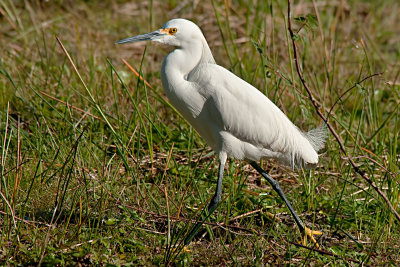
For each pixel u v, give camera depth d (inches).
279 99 429.1
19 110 466.3
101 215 339.3
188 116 348.5
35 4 694.5
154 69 577.3
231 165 410.3
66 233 314.0
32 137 419.2
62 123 441.7
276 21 619.8
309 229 340.2
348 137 462.3
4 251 290.0
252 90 343.6
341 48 620.7
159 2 737.6
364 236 346.0
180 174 394.6
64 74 525.3
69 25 657.6
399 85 467.2
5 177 345.4
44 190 353.4
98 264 288.7
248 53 582.2
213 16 672.4
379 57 628.7
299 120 477.4
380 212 360.2
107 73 519.8
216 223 326.0
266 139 345.1
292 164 360.2
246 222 350.0
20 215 311.0
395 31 749.3
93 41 630.5
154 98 472.4
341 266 305.1
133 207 343.3
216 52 622.8
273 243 325.7
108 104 478.0
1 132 420.8
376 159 418.6
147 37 341.4
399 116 486.6
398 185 344.8
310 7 727.7
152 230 331.9
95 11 713.6
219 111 335.6
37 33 614.9
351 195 387.2
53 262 276.7
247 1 696.4
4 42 595.8
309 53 585.0
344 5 725.9
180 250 297.7
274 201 375.2
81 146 404.5
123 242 312.2
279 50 587.8
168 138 449.1
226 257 309.6
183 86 337.7
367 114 475.8
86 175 366.9
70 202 347.9
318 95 483.8
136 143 430.6
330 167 433.1
